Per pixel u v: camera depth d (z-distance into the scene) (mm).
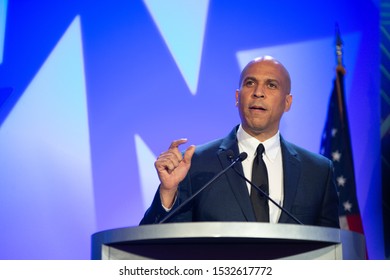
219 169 8992
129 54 14422
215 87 14383
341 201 13898
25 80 14242
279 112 9406
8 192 13883
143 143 14156
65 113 14188
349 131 14305
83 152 14094
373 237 14078
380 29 14688
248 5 14625
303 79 14438
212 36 14508
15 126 14094
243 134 9508
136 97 14297
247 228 5770
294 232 5867
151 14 14523
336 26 14656
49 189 13953
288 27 14609
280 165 9289
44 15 14453
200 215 8633
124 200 13992
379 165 14258
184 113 14281
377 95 14477
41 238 13805
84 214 13914
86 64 14352
